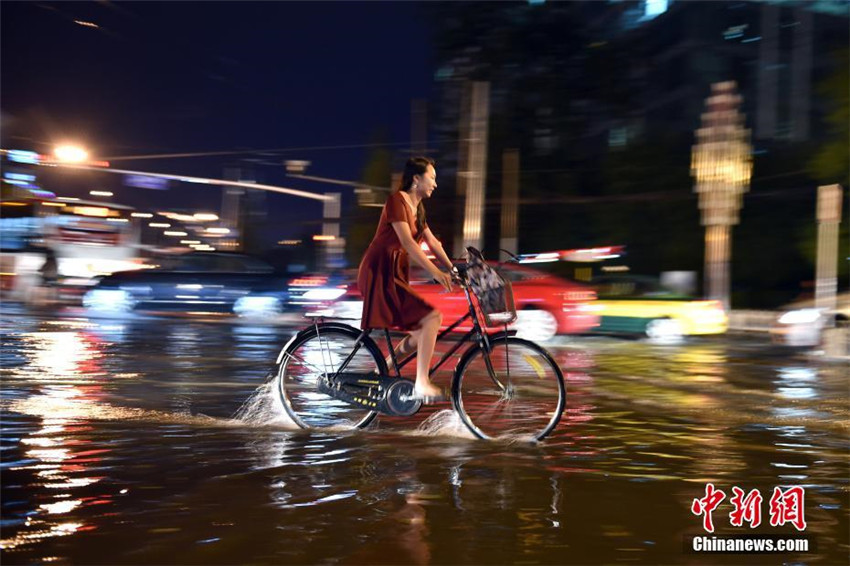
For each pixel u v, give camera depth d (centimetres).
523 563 451
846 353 1586
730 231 4081
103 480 588
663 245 4112
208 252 2888
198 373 1145
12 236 3438
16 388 976
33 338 1625
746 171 3169
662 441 746
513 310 729
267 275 2670
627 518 526
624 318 2109
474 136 3556
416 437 738
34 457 645
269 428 765
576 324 1944
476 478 606
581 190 4544
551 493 574
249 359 1328
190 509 529
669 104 6241
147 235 3712
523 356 734
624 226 4197
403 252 716
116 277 2698
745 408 938
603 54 4600
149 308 2667
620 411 909
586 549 473
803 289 3947
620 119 4644
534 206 4484
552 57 4622
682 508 547
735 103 3181
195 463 635
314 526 501
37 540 474
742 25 6350
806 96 6078
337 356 749
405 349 739
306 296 2589
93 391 967
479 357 732
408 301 712
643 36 4828
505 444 718
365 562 448
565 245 4378
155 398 927
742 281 4188
